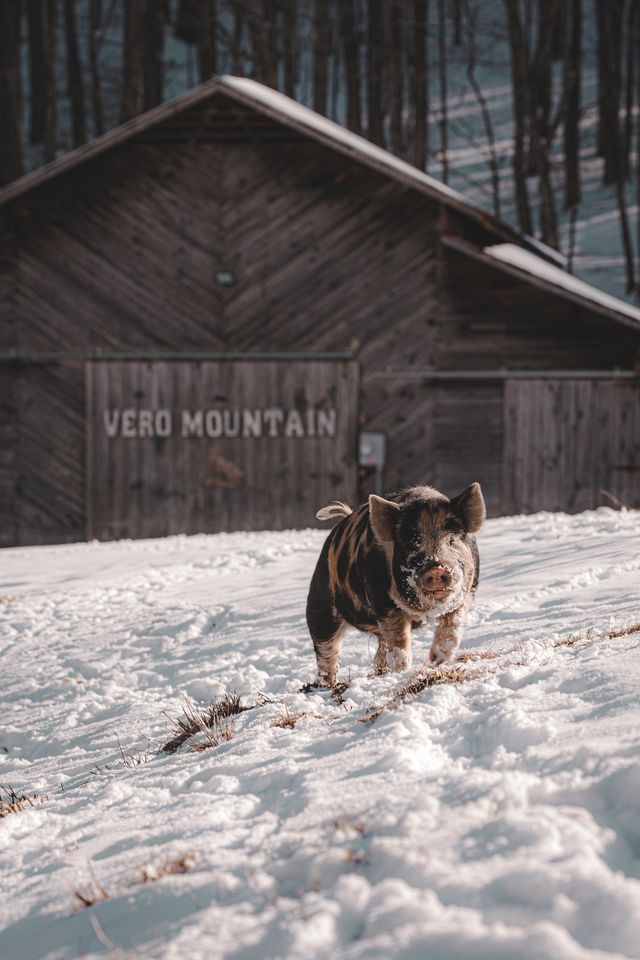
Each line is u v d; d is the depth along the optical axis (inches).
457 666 197.9
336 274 789.9
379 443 784.3
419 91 1648.6
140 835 136.5
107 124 2121.1
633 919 81.7
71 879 127.0
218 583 442.3
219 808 138.2
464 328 783.7
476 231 861.2
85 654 342.6
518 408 780.6
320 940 87.9
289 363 791.7
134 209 797.2
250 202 793.6
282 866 107.7
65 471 798.5
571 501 778.2
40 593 466.0
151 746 224.7
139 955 95.0
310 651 295.0
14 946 111.6
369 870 101.0
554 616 256.4
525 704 151.4
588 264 1620.3
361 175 786.2
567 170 1771.7
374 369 788.6
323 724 178.1
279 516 791.7
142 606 411.2
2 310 802.2
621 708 138.5
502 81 2349.9
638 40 2049.7
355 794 126.7
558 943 78.6
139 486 796.0
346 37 1734.7
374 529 204.5
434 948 82.1
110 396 796.0
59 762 233.6
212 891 107.5
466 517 203.9
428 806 113.7
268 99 786.2
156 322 796.0
